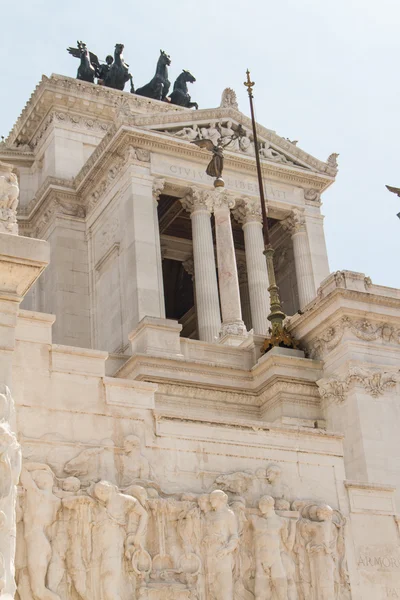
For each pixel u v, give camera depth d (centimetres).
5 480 2972
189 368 5894
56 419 3444
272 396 5869
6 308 3238
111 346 8275
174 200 9325
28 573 3164
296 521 3681
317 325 5956
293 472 3800
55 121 9694
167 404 5762
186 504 3500
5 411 3078
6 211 3366
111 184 8800
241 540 3562
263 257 8888
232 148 8994
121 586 3281
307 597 3603
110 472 3453
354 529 3819
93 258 8906
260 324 8644
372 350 5791
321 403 5844
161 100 10706
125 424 3550
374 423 5547
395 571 3822
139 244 8156
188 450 3631
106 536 3291
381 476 5409
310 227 9238
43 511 3238
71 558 3238
